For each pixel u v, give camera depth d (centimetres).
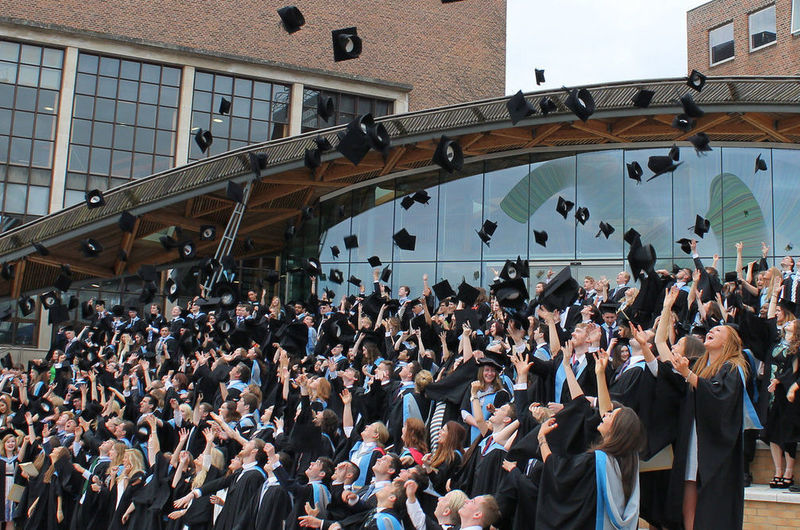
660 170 1706
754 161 2045
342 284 2380
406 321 1398
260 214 2414
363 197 2403
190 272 2588
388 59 2858
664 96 1909
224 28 2720
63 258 2297
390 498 675
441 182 2319
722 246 2033
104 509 1162
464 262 2256
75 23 2573
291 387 1198
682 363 579
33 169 2511
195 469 1070
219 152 2652
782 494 781
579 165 2180
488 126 2038
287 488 869
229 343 1538
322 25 2822
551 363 789
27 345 2420
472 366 897
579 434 559
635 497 538
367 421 976
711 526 561
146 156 2605
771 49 2761
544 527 544
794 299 1124
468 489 721
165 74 2650
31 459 1403
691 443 581
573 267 2139
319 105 1420
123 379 1531
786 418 830
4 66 2516
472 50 2964
